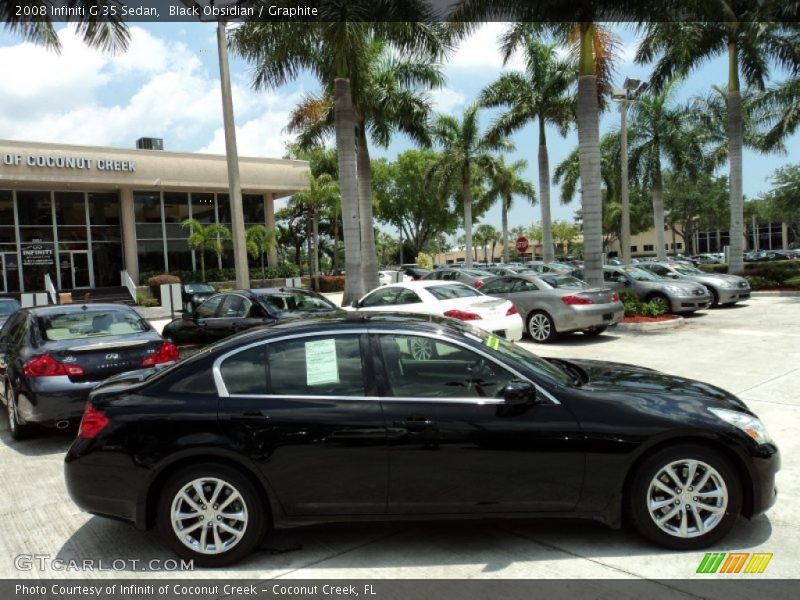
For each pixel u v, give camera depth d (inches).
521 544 153.9
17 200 1118.4
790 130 950.4
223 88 518.6
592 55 598.2
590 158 598.9
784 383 311.3
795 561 140.9
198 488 148.7
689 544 146.2
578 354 430.3
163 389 154.4
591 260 601.9
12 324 317.1
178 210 1278.3
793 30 836.6
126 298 1134.4
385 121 860.0
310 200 1369.3
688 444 145.6
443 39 615.2
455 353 154.9
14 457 246.4
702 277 691.4
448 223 2020.2
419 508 147.5
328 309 398.6
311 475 146.4
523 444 144.6
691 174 1113.4
